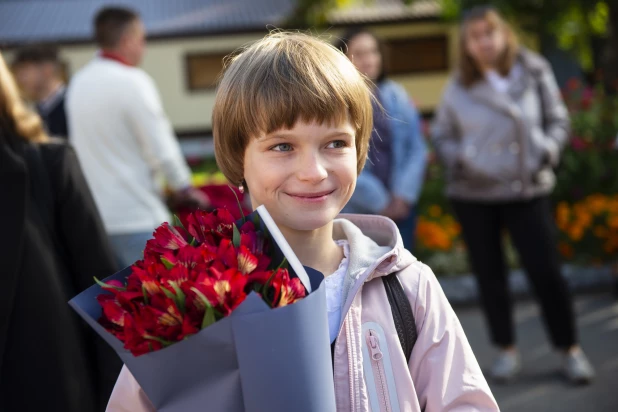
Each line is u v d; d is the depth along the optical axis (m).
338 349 1.44
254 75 1.43
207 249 1.26
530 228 4.05
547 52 12.47
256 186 1.45
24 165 1.92
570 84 7.84
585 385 4.10
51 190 2.00
